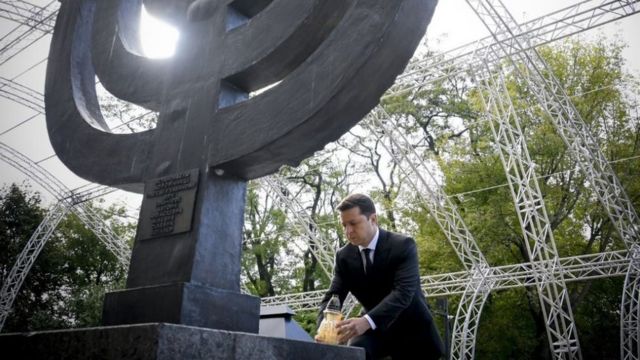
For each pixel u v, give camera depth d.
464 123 21.19
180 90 2.37
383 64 1.85
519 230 17.38
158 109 2.57
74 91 2.74
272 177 17.16
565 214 17.38
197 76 2.33
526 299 17.98
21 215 25.39
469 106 20.38
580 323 18.45
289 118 1.93
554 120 13.38
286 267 23.36
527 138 17.59
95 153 2.54
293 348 1.79
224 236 2.10
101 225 20.72
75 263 27.08
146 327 1.49
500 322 17.91
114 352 1.54
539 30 12.66
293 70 2.16
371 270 3.01
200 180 2.11
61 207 20.73
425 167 14.99
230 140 2.08
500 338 18.12
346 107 1.88
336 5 2.02
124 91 2.60
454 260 17.41
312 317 18.44
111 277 28.03
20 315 24.64
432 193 15.02
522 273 14.27
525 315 18.75
